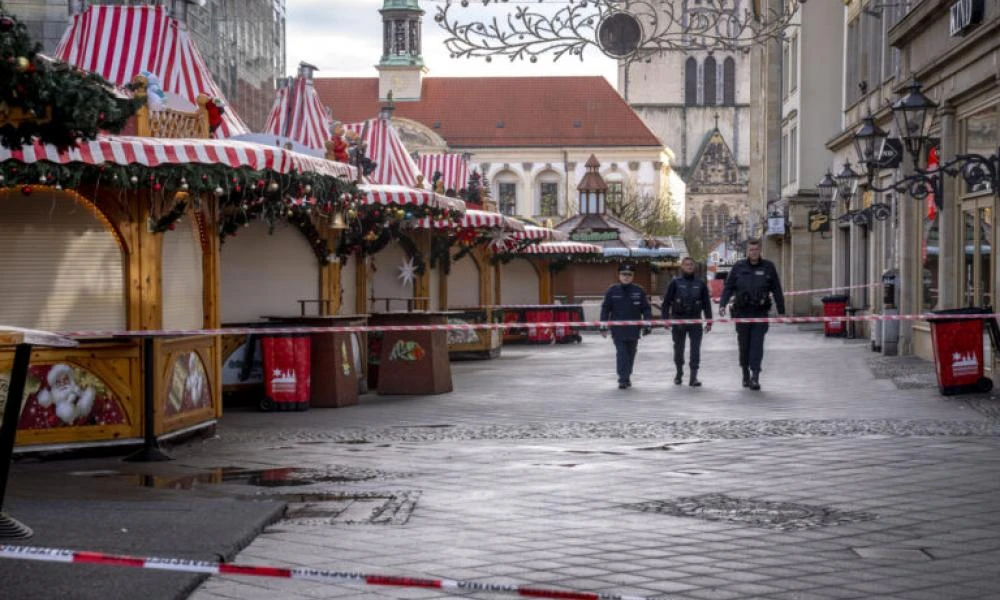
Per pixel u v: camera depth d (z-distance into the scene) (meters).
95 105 10.34
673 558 9.34
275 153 15.94
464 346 35.84
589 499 11.84
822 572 8.91
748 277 23.91
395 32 164.88
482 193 43.44
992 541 9.95
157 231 15.33
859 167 44.84
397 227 26.97
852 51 48.03
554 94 166.12
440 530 10.38
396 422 18.88
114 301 15.28
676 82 188.38
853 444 15.49
